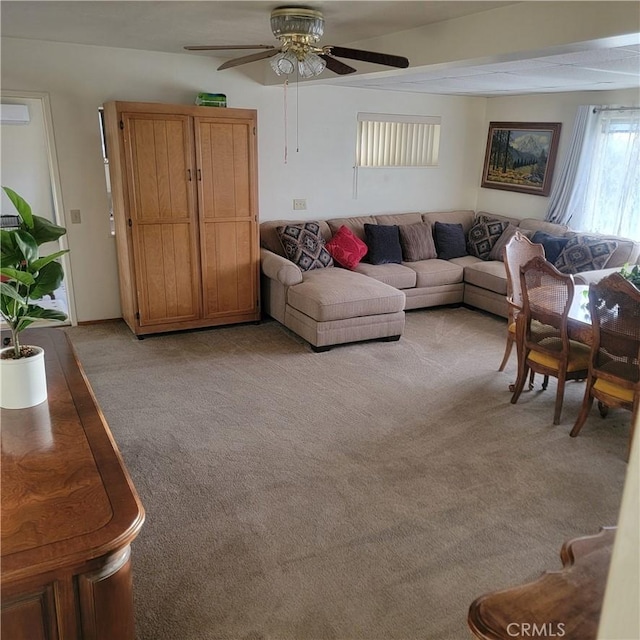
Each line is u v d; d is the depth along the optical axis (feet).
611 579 2.59
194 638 6.63
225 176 16.52
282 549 8.12
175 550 8.05
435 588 7.45
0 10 11.44
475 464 10.40
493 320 19.31
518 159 22.13
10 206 22.18
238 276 17.63
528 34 9.82
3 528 4.92
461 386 13.80
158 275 16.40
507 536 8.47
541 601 4.22
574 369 11.69
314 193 20.44
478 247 21.72
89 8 11.12
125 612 5.22
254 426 11.66
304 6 10.46
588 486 9.78
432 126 22.40
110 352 15.61
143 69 16.60
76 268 17.29
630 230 18.62
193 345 16.31
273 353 15.83
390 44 12.98
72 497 5.38
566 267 17.95
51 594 4.72
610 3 8.51
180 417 11.98
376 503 9.21
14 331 7.13
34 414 7.04
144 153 15.29
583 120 19.29
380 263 19.98
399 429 11.64
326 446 10.93
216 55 17.04
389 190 22.08
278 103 18.85
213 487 9.55
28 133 21.53
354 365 15.03
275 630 6.76
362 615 6.99
